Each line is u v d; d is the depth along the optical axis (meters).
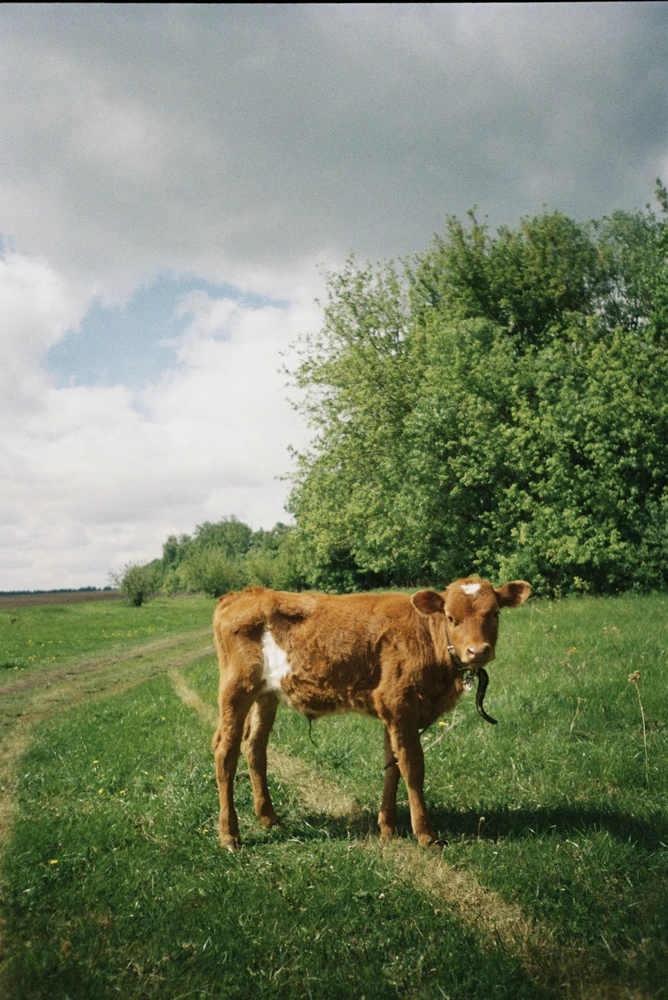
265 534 130.12
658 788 6.12
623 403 25.56
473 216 40.28
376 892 4.60
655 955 3.79
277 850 5.44
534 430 26.36
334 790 6.77
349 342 35.25
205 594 69.69
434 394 28.47
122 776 7.55
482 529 27.42
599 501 24.94
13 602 80.44
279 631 6.00
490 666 10.92
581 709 8.42
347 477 32.72
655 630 12.61
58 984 3.72
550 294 39.09
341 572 44.88
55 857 5.34
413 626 5.72
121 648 23.45
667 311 30.77
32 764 8.52
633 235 43.31
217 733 5.96
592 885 4.52
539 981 3.75
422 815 5.44
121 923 4.29
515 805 5.97
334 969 3.85
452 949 3.95
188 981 3.75
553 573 25.62
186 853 5.43
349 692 5.79
